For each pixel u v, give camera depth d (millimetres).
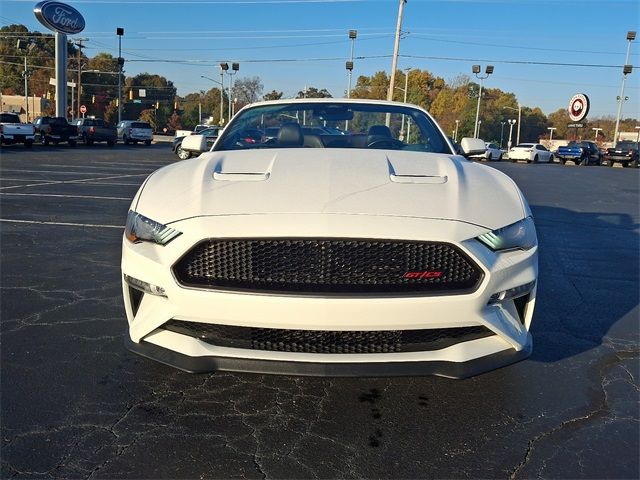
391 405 2938
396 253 2432
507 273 2545
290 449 2516
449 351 2494
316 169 3010
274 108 4422
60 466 2348
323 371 2402
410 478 2326
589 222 9555
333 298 2355
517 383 3217
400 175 2984
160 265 2520
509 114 92625
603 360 3574
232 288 2428
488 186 2955
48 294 4668
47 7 33531
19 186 12008
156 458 2422
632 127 105125
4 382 3088
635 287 5344
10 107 77562
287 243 2428
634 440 2633
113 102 85500
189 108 100688
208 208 2594
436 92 87438
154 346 2613
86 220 8172
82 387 3061
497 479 2326
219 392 3047
